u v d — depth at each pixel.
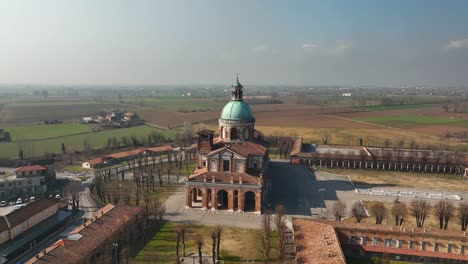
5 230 116.00
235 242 123.00
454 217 146.88
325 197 173.12
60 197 172.75
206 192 152.00
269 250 113.62
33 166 188.00
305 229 114.56
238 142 173.12
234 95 179.25
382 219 138.88
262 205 154.88
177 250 106.44
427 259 110.06
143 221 128.50
